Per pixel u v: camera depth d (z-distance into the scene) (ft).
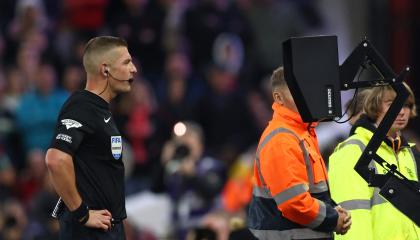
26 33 160.35
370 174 72.64
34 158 139.44
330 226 69.67
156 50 161.79
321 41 68.80
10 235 122.72
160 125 148.66
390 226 74.54
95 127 69.31
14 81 152.15
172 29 163.12
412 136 121.19
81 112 69.31
